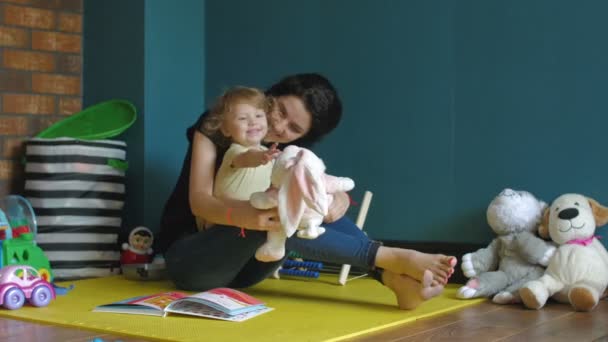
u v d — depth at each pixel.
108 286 2.44
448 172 2.66
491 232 2.56
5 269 2.01
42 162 2.86
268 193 1.74
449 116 2.66
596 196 2.37
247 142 2.04
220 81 3.23
